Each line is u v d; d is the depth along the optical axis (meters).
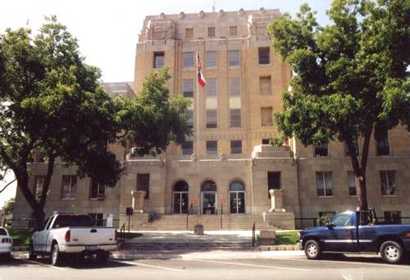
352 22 22.95
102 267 13.56
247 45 44.12
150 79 25.81
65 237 13.95
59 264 14.31
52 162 24.41
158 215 33.78
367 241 14.48
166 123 25.22
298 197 34.34
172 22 46.09
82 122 20.62
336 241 15.29
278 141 25.41
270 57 43.31
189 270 12.45
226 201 36.56
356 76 21.20
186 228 31.77
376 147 35.25
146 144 25.41
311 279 10.03
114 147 37.59
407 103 18.05
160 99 25.41
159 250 20.48
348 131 21.28
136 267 13.50
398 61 19.98
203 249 20.58
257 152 35.94
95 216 36.44
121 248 21.05
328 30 23.11
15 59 21.80
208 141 41.91
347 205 34.03
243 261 15.61
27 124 21.12
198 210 36.50
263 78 42.94
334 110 20.25
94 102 20.94
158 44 44.81
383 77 20.12
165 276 10.89
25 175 23.98
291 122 22.52
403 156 34.62
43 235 16.09
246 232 27.83
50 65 22.72
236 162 37.31
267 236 21.77
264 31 44.25
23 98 21.47
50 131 20.92
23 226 35.91
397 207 33.72
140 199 34.00
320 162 35.19
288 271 11.88
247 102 42.56
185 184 37.91
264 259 16.44
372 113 21.00
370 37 21.25
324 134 21.73
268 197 34.56
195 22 47.53
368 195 34.09
